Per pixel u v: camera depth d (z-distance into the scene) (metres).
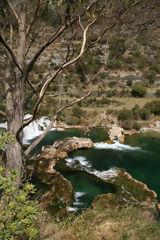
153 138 20.84
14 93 3.83
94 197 10.88
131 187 11.95
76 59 3.05
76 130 21.14
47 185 11.47
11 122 3.76
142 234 3.63
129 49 40.62
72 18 3.44
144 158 16.22
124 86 33.94
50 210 9.20
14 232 1.75
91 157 16.33
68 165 14.63
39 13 4.07
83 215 4.16
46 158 14.73
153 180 13.07
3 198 1.88
